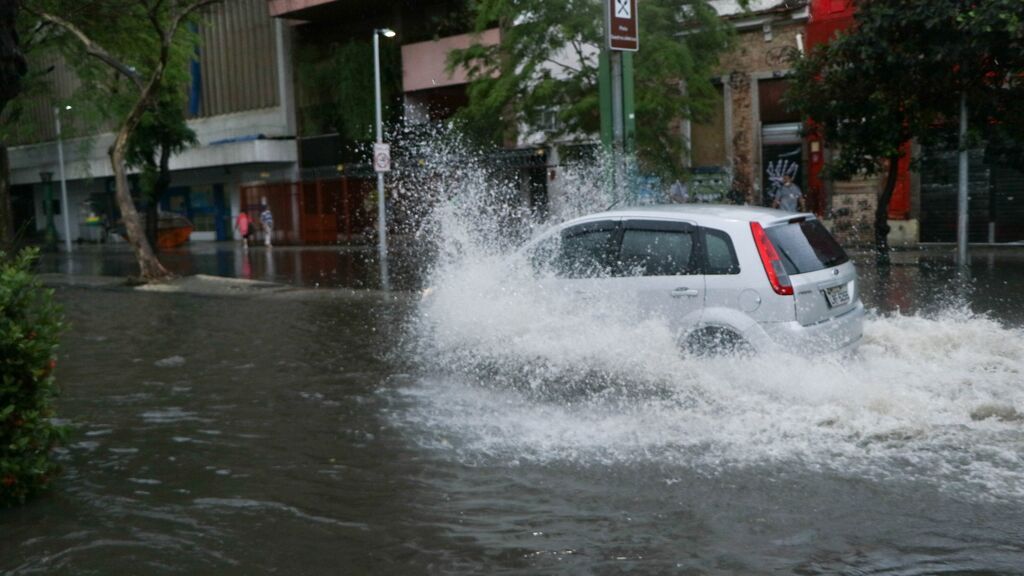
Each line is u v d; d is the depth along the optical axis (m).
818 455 5.82
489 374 8.55
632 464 5.77
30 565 4.34
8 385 5.02
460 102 31.56
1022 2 13.38
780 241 7.38
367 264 24.72
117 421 7.27
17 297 5.16
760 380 7.07
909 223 21.67
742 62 23.72
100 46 22.03
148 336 12.27
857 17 15.49
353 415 7.28
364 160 34.62
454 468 5.81
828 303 7.44
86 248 43.50
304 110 37.34
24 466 5.15
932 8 14.30
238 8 39.12
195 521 4.93
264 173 39.25
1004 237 20.75
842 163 16.88
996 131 15.53
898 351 8.54
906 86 15.45
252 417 7.33
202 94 41.16
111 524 4.89
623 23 12.80
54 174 48.91
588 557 4.36
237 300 16.94
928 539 4.47
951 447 5.88
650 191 20.39
